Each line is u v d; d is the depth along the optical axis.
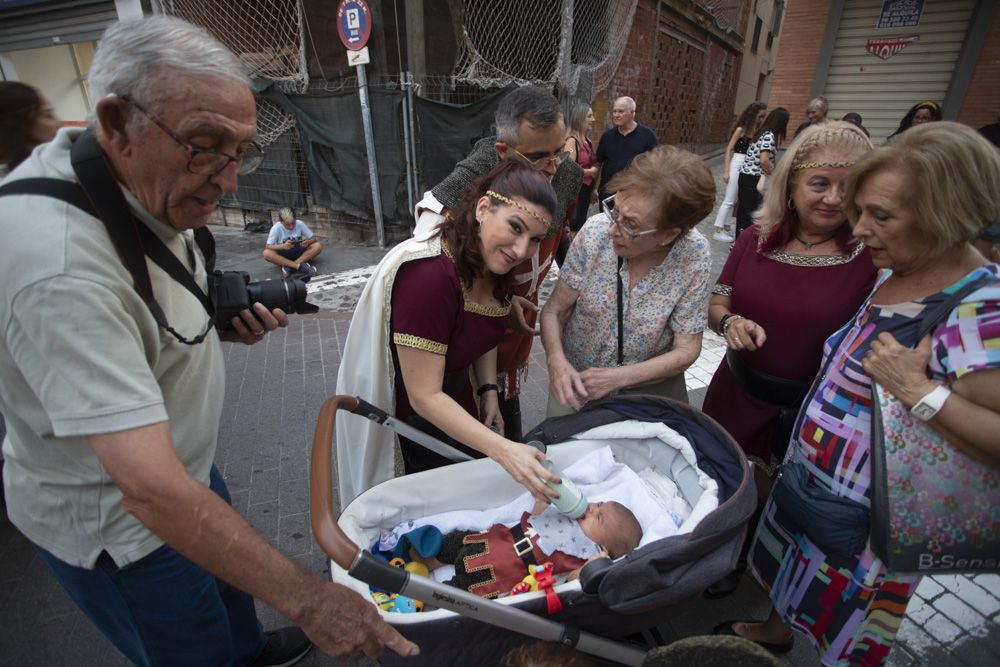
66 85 9.16
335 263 6.51
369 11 5.66
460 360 1.66
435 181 6.50
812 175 1.55
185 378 1.21
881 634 1.50
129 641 1.36
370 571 1.04
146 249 1.07
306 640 1.97
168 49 0.86
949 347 1.16
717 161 14.77
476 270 1.46
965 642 2.01
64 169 0.94
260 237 7.72
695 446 1.76
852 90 8.60
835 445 1.43
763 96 23.02
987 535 1.25
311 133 6.80
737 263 1.92
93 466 1.08
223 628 1.44
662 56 11.48
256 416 3.45
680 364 1.81
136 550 1.17
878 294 1.39
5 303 0.88
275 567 0.94
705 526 1.33
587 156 6.16
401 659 1.32
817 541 1.45
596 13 7.23
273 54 6.99
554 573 1.69
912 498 1.25
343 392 1.87
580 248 1.90
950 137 1.11
